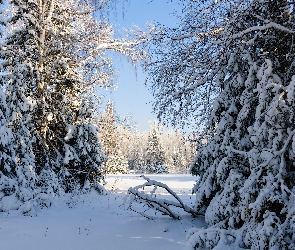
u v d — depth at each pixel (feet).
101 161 55.31
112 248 19.40
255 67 20.51
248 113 21.04
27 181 35.68
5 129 34.63
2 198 32.81
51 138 50.90
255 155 17.99
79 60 49.88
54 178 45.19
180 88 24.35
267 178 16.87
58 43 47.62
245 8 18.24
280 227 15.24
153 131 209.97
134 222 25.67
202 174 26.94
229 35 18.66
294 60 18.61
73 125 53.21
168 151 260.62
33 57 50.80
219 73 23.56
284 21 20.15
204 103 25.73
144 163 248.11
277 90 17.15
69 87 52.65
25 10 47.91
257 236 16.02
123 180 86.07
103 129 117.08
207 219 21.65
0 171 33.73
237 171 21.06
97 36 49.06
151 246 19.40
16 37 48.39
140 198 24.57
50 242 21.12
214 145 24.44
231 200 20.07
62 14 50.24
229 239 17.85
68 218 30.22
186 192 54.19
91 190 52.65
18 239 21.98
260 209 16.30
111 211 34.53
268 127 17.52
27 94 46.06
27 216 30.50
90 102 55.36
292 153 16.48
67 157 50.49
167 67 24.06
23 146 39.24
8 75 43.27
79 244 20.53
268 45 21.72
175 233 21.98
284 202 15.71
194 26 22.85
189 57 24.11
